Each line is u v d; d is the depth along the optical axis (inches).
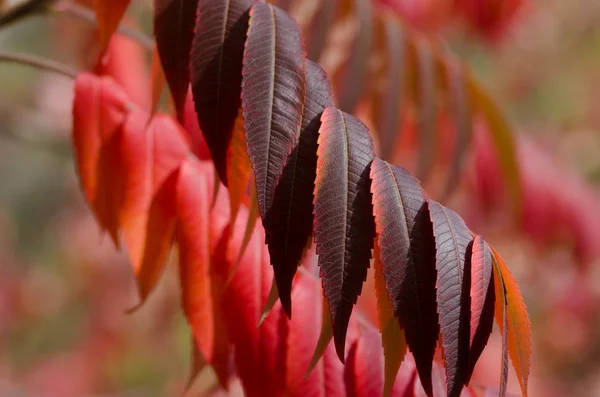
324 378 27.5
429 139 39.1
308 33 35.5
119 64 48.1
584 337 113.3
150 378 117.1
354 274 24.1
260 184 24.3
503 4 65.4
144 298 28.7
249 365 27.7
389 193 24.4
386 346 25.4
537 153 64.2
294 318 27.8
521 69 147.6
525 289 101.9
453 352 24.1
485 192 54.9
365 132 24.8
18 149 151.7
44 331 133.4
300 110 24.9
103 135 29.2
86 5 41.0
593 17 152.0
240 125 25.8
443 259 24.2
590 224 64.1
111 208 29.1
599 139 143.6
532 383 114.8
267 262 28.1
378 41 37.5
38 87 111.5
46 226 149.9
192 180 28.6
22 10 34.0
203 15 25.9
